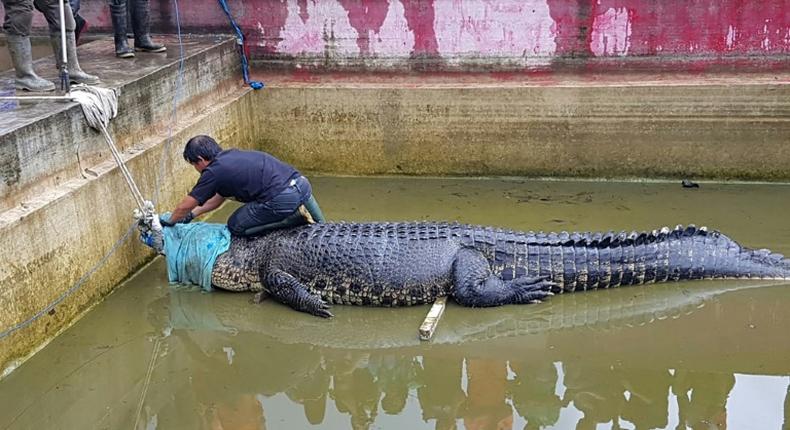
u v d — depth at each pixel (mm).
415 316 6336
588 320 6195
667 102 8602
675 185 8828
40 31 9695
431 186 9055
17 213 5426
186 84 8094
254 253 6656
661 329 6023
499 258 6473
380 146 9289
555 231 7609
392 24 9008
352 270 6359
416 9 8906
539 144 8984
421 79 9164
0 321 5207
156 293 6703
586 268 6516
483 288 6289
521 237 6562
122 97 6891
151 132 7461
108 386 5418
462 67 9047
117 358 5738
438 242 6438
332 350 5895
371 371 5621
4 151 5359
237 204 8664
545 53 8867
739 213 7941
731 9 8430
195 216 6969
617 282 6605
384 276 6324
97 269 6383
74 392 5320
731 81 8531
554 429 4902
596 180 9055
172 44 8875
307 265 6430
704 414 5012
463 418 5059
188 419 5090
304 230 6652
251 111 9398
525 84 8859
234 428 4984
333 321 6293
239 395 5371
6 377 5316
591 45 8766
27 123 5625
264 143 9570
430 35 8977
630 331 6012
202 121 8172
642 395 5250
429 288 6367
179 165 7797
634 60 8758
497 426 4965
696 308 6301
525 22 8781
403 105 9062
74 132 6203
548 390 5340
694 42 8602
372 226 6645
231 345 5973
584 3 8609
